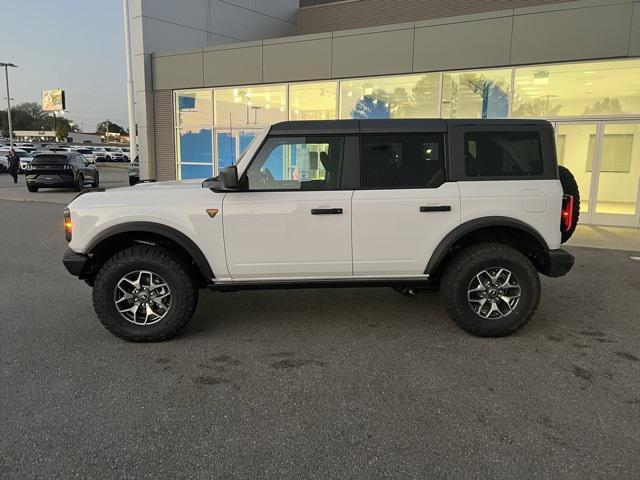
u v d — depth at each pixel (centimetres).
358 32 1299
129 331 434
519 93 1163
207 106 1577
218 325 486
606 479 256
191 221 431
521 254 445
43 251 849
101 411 321
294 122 443
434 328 478
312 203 434
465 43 1179
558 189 447
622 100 1084
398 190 440
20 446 283
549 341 445
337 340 447
